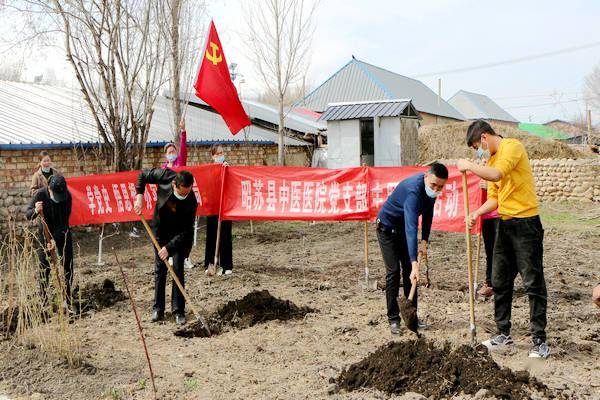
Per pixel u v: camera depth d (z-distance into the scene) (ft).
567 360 17.10
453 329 20.20
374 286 26.71
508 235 17.47
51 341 17.72
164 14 46.78
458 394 14.24
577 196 61.82
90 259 34.71
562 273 29.60
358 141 76.89
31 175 40.81
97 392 15.17
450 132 99.09
